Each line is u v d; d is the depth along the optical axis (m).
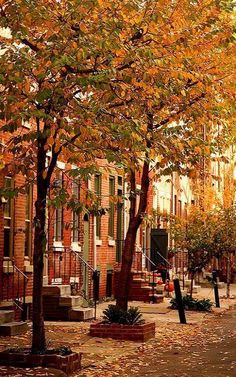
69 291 21.97
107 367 13.82
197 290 37.47
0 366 12.70
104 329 17.77
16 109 11.71
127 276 18.80
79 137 12.16
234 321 23.83
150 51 13.09
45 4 12.38
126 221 30.70
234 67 17.83
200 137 16.91
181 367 14.12
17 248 20.33
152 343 17.50
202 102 17.02
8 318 17.95
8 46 13.48
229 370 13.81
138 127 12.73
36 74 12.28
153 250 33.56
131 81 13.36
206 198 34.16
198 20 16.25
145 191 18.95
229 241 29.66
